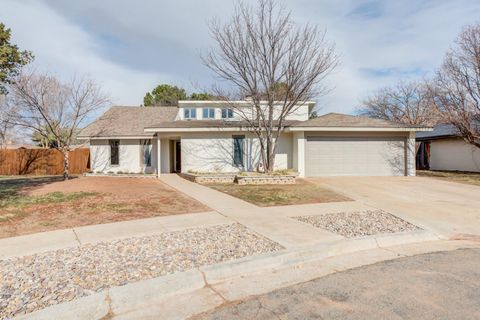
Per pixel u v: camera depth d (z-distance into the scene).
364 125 16.33
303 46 14.19
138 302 3.39
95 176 17.72
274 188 12.53
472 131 16.30
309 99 16.08
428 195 10.85
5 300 3.29
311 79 14.36
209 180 14.69
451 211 8.20
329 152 16.75
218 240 5.46
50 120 16.14
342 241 5.42
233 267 4.27
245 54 14.41
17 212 7.76
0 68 10.19
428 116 27.16
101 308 3.23
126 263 4.35
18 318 2.94
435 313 3.08
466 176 17.05
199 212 7.90
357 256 4.98
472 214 7.86
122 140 19.20
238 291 3.70
